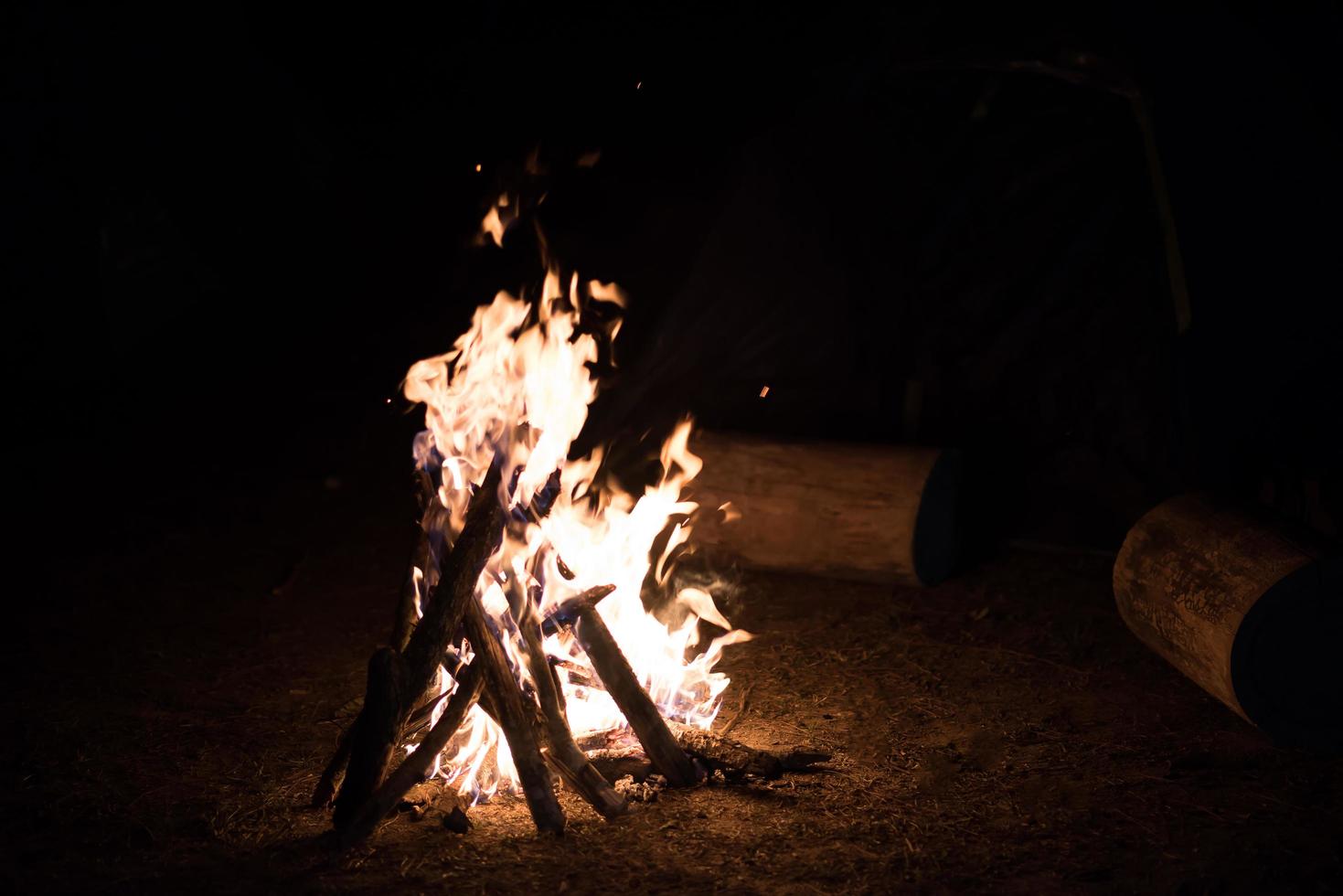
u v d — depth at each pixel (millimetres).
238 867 3732
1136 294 7961
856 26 8203
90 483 8734
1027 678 5363
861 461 6629
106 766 4488
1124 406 7738
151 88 11062
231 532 7773
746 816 4031
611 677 4207
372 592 6719
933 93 8719
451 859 3758
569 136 10320
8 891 3574
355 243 12062
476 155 11625
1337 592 4453
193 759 4574
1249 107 6379
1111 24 7129
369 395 10305
